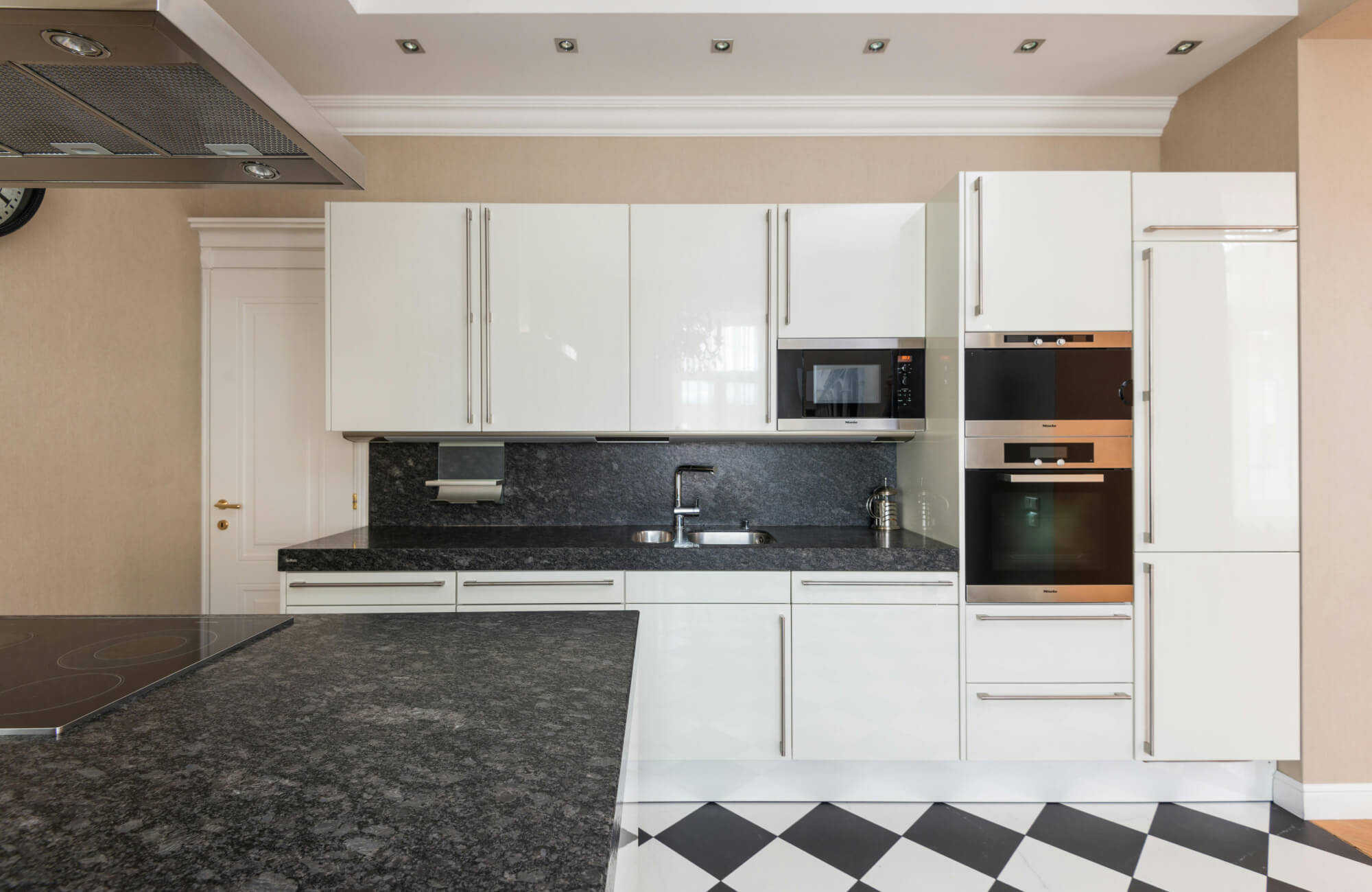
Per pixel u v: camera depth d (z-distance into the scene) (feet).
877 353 8.23
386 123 9.21
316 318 9.36
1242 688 7.29
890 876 6.26
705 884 6.13
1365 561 7.29
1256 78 7.93
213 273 9.33
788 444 9.57
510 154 9.43
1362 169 7.38
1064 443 7.38
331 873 1.72
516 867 1.76
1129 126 9.41
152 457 8.47
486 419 8.13
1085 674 7.34
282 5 7.18
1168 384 7.30
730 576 7.40
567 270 8.14
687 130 9.34
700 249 8.18
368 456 9.44
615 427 8.18
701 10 7.33
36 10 2.47
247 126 3.55
